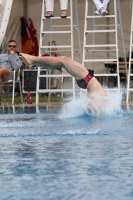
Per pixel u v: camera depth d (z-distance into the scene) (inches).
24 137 426.9
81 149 352.5
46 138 417.4
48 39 1318.9
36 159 314.0
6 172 276.4
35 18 1311.5
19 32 1304.1
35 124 537.3
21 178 261.9
